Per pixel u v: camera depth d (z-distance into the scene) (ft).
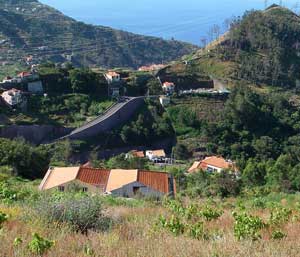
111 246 22.65
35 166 123.95
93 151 247.70
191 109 295.28
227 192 101.55
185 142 273.33
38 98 279.28
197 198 78.28
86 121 269.03
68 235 25.98
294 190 109.91
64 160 222.07
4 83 284.20
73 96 288.51
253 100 301.22
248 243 22.63
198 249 21.47
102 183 95.25
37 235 21.88
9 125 247.50
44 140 253.03
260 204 57.52
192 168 209.05
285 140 282.56
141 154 249.14
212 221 35.14
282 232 28.50
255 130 288.10
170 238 25.12
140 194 86.38
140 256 20.56
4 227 27.04
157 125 280.72
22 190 58.13
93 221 30.53
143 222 32.53
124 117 278.46
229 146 274.77
